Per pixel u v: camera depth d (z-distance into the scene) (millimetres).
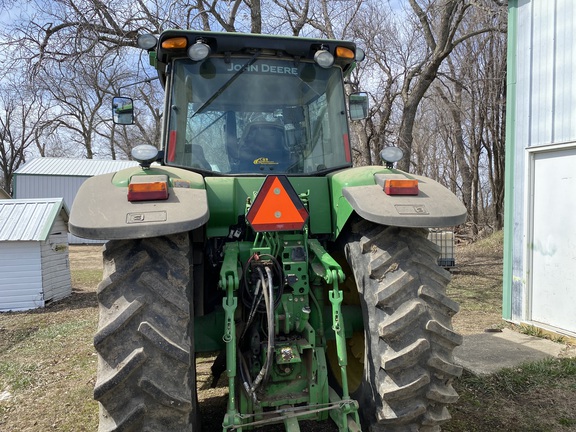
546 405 3656
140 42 3506
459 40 11367
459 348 5031
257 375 2512
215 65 3240
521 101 5973
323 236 3053
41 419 3645
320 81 3414
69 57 9734
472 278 9867
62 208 8891
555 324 5570
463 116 21391
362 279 2492
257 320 2619
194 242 2693
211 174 3111
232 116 3221
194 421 2248
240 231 2898
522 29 5945
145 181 2244
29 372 4703
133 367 1949
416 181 2545
